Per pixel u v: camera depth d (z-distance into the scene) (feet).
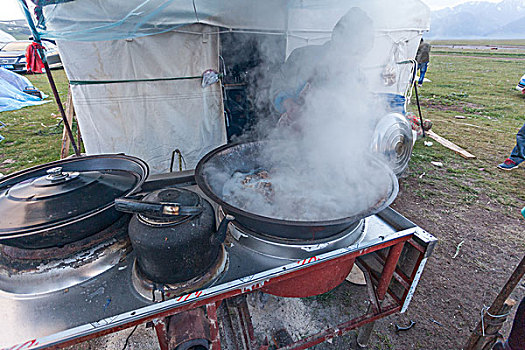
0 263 3.12
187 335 2.81
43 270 2.98
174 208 2.82
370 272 4.66
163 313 2.71
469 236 8.91
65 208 3.01
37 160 14.19
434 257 7.99
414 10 11.75
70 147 15.11
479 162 14.17
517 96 28.55
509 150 15.53
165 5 6.29
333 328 4.13
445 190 11.64
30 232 2.69
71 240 3.02
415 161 14.20
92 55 7.93
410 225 3.95
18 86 27.73
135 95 8.86
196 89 9.70
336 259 3.37
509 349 3.97
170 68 9.00
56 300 2.84
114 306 2.80
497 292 6.89
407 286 4.09
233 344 4.19
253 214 3.04
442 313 6.29
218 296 2.86
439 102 26.58
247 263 3.38
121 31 7.00
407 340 5.68
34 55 5.81
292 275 3.21
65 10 6.20
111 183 3.58
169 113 9.58
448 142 16.34
